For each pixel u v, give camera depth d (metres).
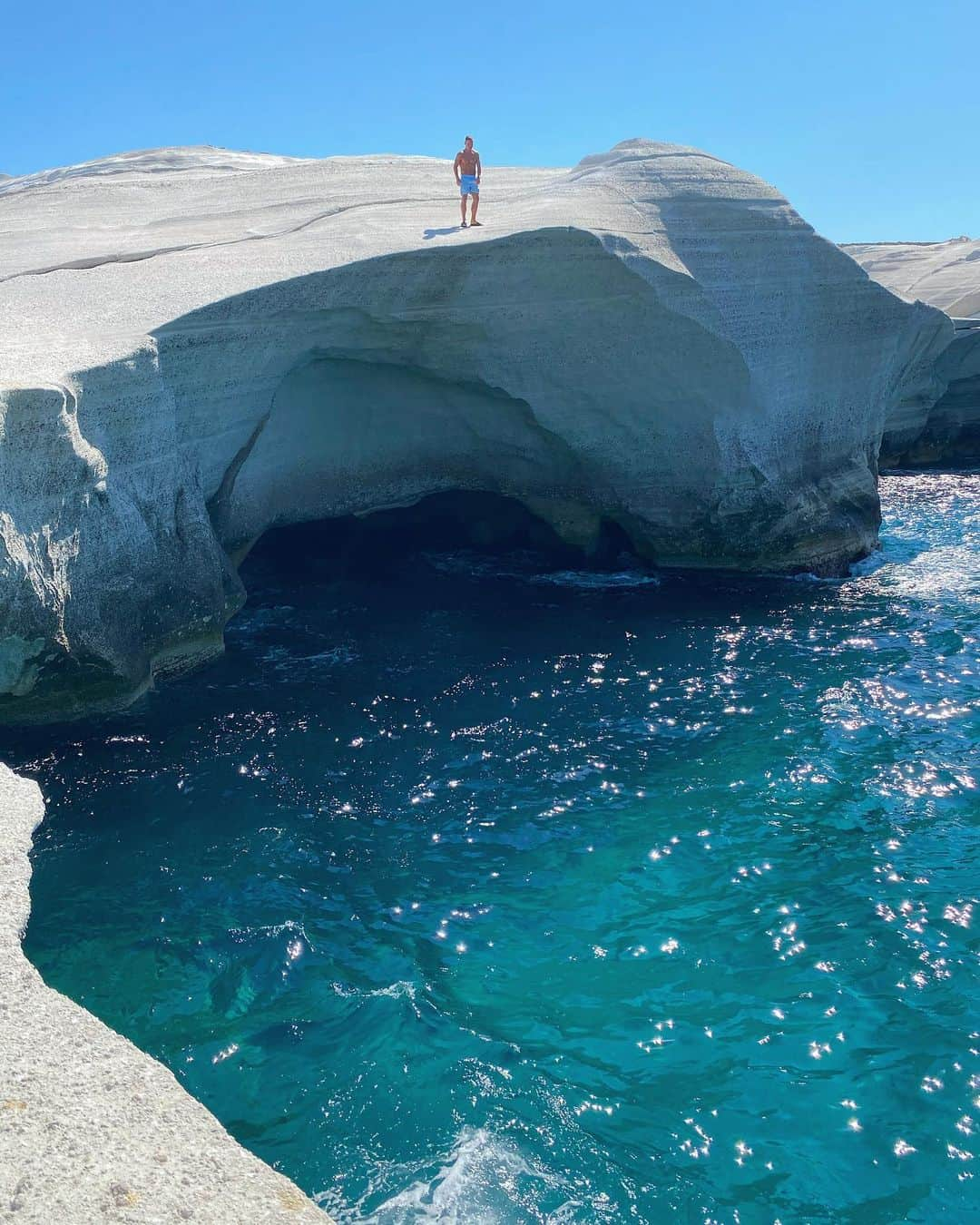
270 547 18.39
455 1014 7.15
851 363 19.56
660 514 18.23
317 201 18.59
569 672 13.52
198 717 11.77
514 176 21.53
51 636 10.47
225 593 13.84
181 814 9.71
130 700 11.77
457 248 14.87
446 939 8.02
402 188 19.67
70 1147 4.12
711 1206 5.67
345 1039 6.86
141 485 12.16
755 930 8.12
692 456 17.80
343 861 9.09
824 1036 6.93
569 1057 6.76
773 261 18.08
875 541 20.19
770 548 18.31
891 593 17.20
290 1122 6.17
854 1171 5.91
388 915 8.31
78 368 11.12
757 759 11.03
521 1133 6.12
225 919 8.15
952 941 7.92
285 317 14.12
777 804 10.09
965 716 12.06
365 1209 5.58
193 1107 4.51
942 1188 5.79
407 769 10.79
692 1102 6.39
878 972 7.57
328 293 14.34
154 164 23.00
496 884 8.79
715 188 18.09
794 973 7.59
